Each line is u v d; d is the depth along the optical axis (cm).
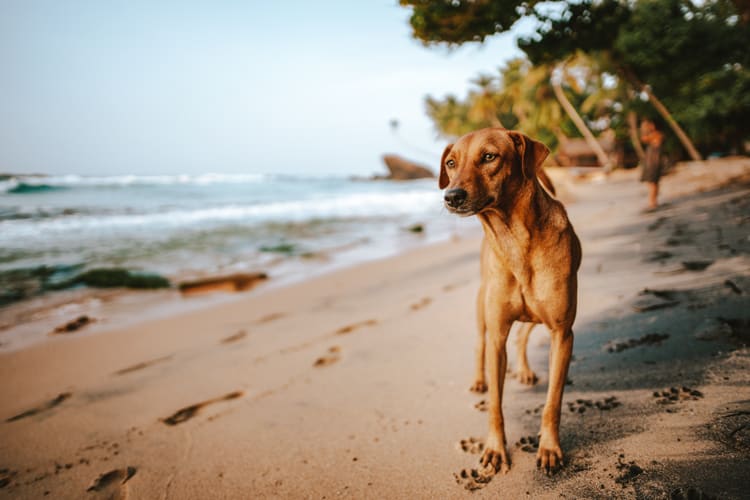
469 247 1096
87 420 338
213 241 1428
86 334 579
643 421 230
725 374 250
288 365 413
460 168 212
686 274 427
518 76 4534
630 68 2034
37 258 1143
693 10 1675
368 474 236
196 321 625
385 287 735
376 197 3969
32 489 254
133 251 1248
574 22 723
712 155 3091
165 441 297
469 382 329
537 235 212
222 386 381
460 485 217
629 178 2627
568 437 234
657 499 177
